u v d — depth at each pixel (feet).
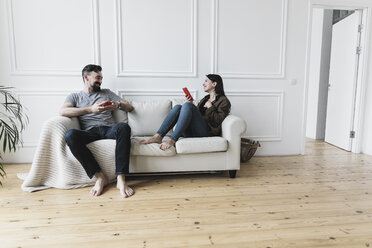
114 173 6.75
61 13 8.34
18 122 8.59
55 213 5.20
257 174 7.72
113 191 6.37
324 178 7.38
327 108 12.46
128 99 8.94
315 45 13.38
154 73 8.91
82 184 6.60
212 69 9.18
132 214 5.18
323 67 13.00
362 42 10.12
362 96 10.25
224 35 9.11
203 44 9.03
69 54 8.52
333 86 11.93
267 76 9.46
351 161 9.20
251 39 9.25
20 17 8.21
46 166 6.45
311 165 8.66
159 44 8.84
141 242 4.24
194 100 8.63
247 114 9.57
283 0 9.21
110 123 7.50
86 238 4.34
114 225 4.76
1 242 4.19
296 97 9.78
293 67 9.62
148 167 6.85
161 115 8.10
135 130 7.97
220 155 7.09
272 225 4.80
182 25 8.85
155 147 6.70
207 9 8.88
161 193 6.27
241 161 8.88
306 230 4.63
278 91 9.59
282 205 5.63
